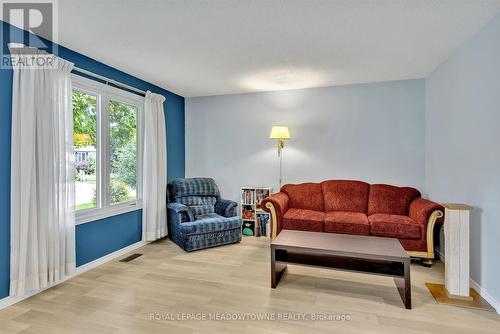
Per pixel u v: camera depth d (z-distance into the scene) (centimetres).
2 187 221
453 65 295
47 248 244
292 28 237
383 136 400
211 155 484
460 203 281
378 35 251
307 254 279
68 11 208
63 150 257
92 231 307
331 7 205
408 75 370
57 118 251
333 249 238
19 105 225
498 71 216
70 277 276
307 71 350
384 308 220
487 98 231
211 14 214
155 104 395
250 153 463
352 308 220
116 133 348
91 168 314
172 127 459
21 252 224
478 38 245
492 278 224
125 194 363
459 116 282
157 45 270
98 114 321
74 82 283
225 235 383
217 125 479
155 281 269
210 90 444
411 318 206
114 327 195
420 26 234
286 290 250
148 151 381
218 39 257
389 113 397
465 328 194
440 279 272
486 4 202
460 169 281
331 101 421
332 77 376
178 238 376
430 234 301
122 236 350
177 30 239
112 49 279
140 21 224
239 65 326
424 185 384
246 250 364
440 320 203
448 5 203
